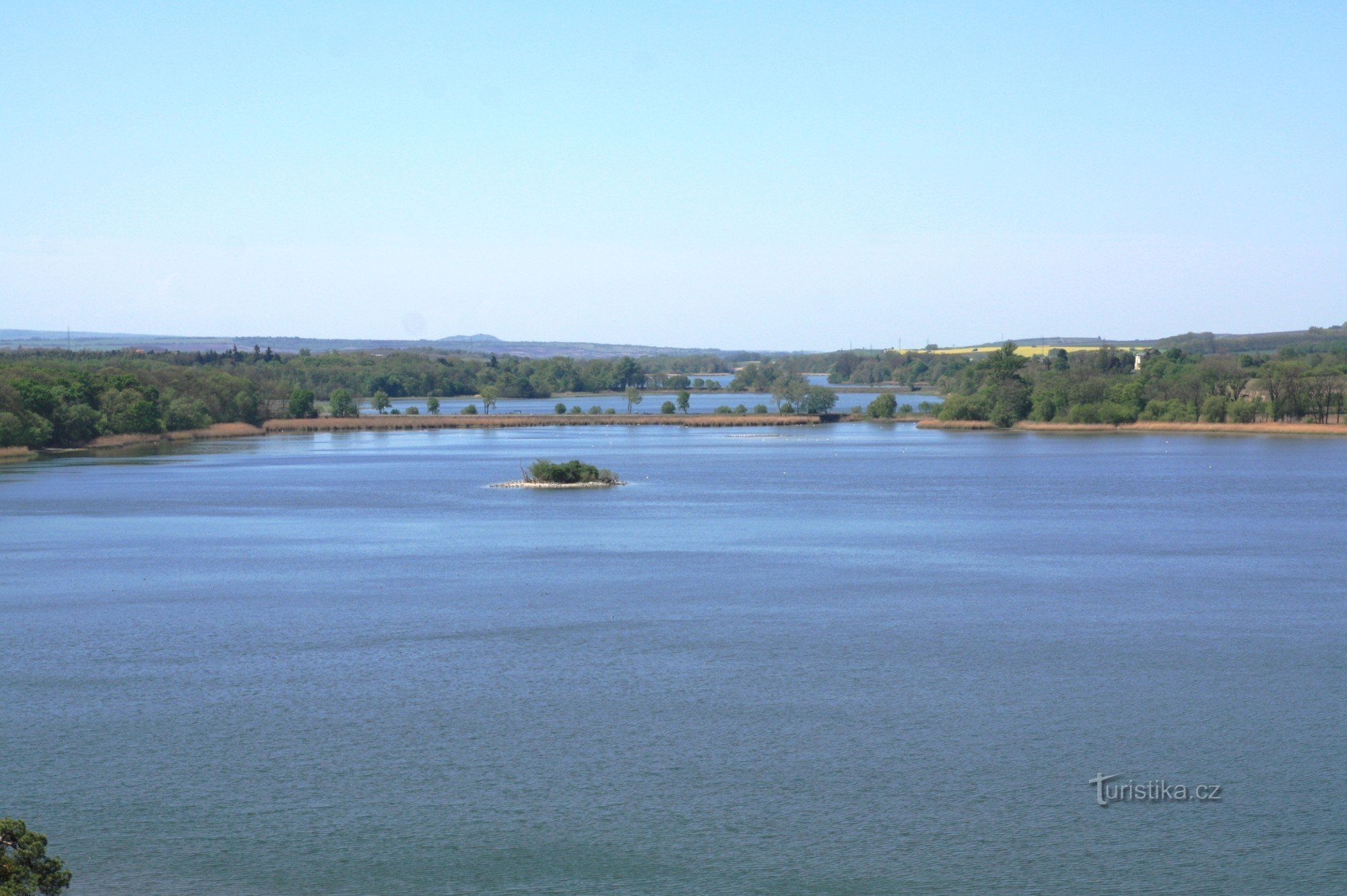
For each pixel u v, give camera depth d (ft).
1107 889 101.09
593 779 124.47
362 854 107.45
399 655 175.11
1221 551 284.20
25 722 143.13
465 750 133.08
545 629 192.44
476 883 102.22
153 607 212.84
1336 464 581.94
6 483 490.49
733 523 346.95
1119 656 172.55
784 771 126.31
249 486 481.87
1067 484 483.51
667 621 199.00
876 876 103.40
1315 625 194.29
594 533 322.75
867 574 248.11
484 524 346.95
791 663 169.07
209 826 113.19
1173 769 126.31
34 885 90.38
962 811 116.37
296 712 147.02
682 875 103.76
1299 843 109.19
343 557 276.00
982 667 166.61
